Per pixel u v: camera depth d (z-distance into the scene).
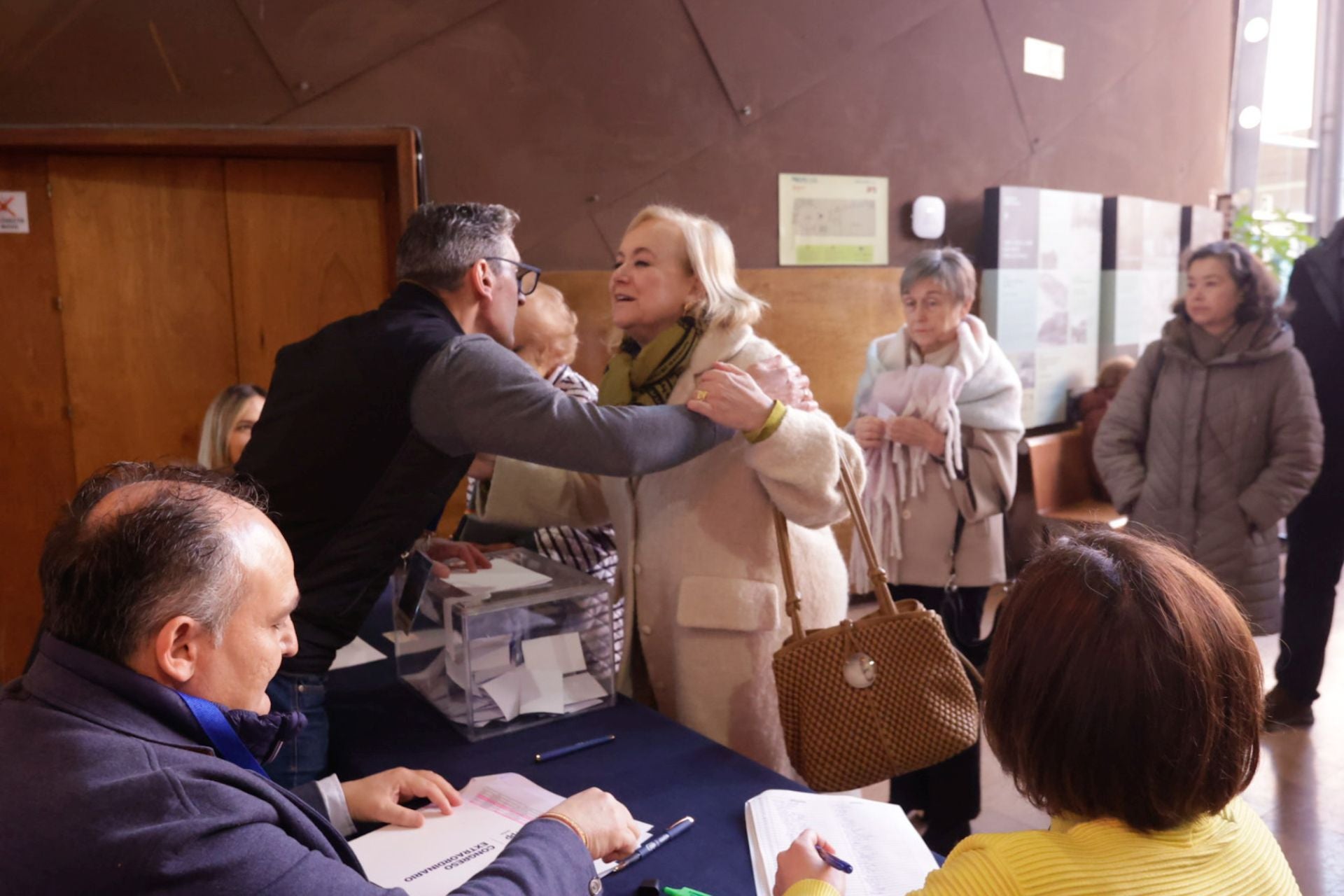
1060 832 0.81
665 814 1.28
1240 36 6.58
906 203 4.54
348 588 1.42
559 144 3.68
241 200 3.40
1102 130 5.27
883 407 2.72
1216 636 0.76
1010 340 4.79
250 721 0.85
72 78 3.03
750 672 1.76
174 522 0.82
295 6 3.23
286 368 1.50
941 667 1.52
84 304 3.24
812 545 1.83
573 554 2.18
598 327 3.78
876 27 4.32
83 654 0.80
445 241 1.54
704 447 1.60
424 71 3.43
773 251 4.20
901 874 1.12
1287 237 5.96
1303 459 2.76
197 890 0.73
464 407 1.39
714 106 3.97
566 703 1.60
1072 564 0.81
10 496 3.24
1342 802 2.73
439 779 1.31
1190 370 2.91
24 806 0.74
